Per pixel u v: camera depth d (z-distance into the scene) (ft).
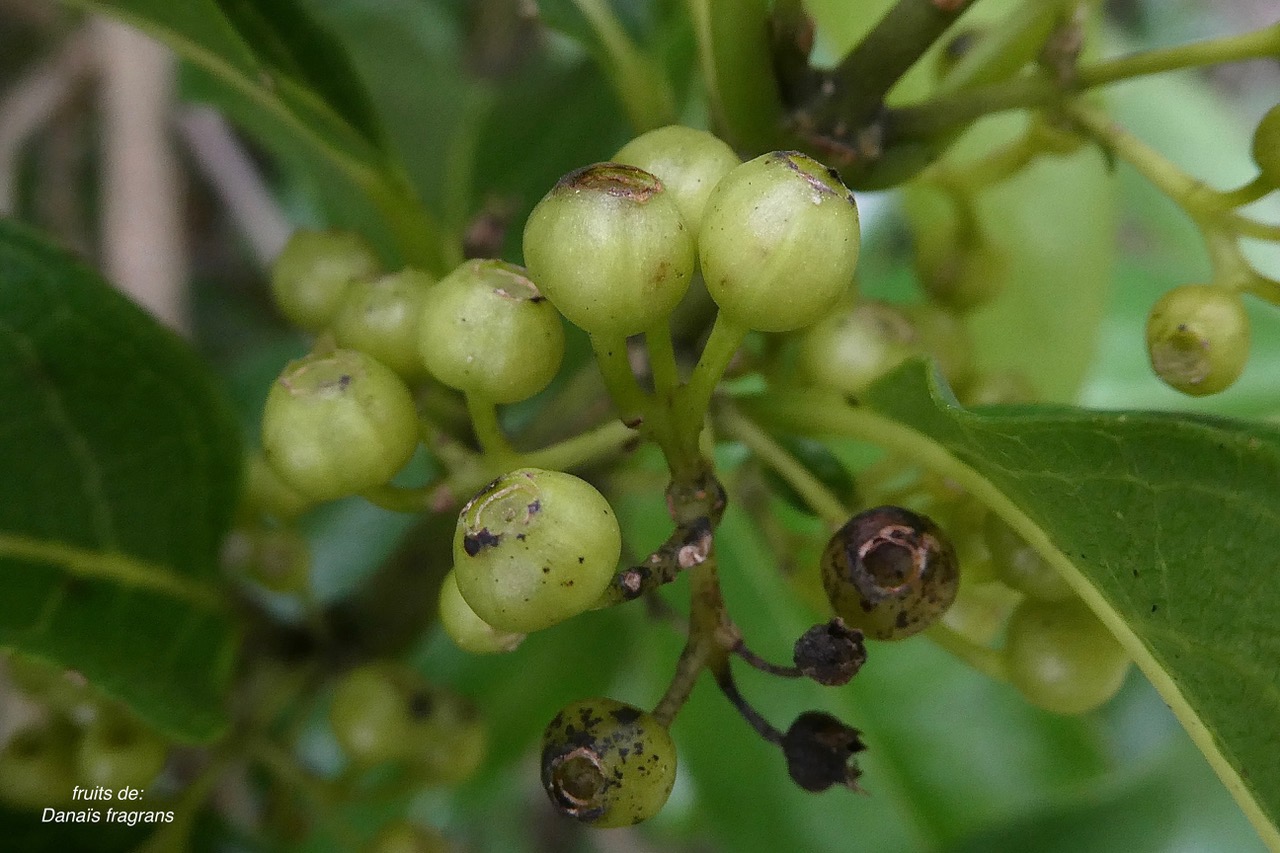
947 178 0.45
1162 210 0.81
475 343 0.38
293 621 0.48
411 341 0.41
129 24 0.43
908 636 0.37
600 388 0.46
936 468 0.39
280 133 0.59
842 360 0.42
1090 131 0.41
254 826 0.54
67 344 0.43
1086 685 0.39
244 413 0.74
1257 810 0.35
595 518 0.35
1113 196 0.54
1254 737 0.35
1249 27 1.21
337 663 0.48
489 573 0.35
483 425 0.38
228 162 0.86
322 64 0.44
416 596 0.48
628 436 0.39
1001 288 0.48
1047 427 0.35
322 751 0.64
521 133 0.60
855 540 0.37
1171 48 0.40
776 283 0.35
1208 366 0.39
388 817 0.64
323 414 0.38
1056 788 0.56
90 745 0.45
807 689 0.58
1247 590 0.34
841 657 0.35
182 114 0.85
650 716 0.36
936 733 0.57
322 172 0.59
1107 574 0.36
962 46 0.47
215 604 0.45
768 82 0.40
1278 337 0.64
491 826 0.90
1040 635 0.39
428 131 0.70
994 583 0.41
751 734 0.58
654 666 0.59
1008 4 0.55
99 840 0.47
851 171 0.41
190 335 0.76
